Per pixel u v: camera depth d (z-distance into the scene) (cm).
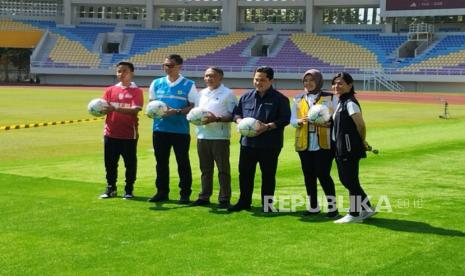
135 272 627
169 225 823
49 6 6981
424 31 5959
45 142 1817
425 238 763
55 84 6400
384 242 744
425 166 1384
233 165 1407
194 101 973
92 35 6756
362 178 1227
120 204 958
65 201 975
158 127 977
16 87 5684
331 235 776
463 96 4838
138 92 1012
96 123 2388
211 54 6412
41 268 638
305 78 894
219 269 639
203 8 6894
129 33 6775
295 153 1608
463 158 1509
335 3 6372
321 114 854
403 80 5691
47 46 6575
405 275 626
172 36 6731
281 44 6425
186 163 980
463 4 5700
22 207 924
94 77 6475
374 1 6234
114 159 1012
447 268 648
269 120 900
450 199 1016
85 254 687
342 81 840
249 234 779
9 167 1345
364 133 845
